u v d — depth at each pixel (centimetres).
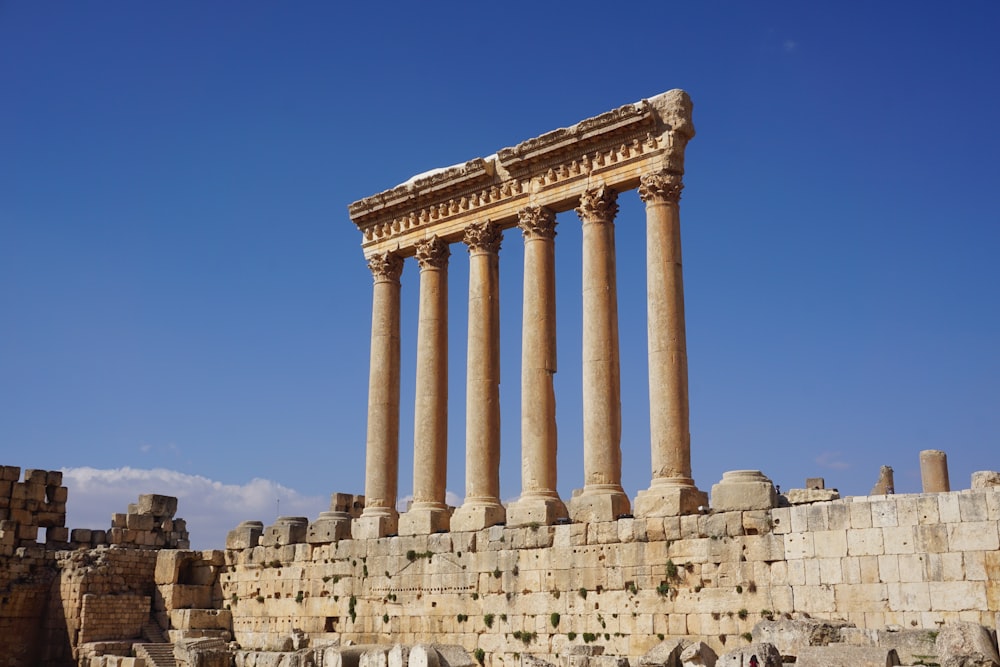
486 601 4219
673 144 4188
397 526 4847
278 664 4103
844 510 3394
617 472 4141
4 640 5381
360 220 5262
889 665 2759
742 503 3625
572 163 4478
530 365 4403
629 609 3800
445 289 5000
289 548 5084
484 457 4512
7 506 6069
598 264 4309
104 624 5294
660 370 3997
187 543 6562
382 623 4566
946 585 3158
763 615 3497
